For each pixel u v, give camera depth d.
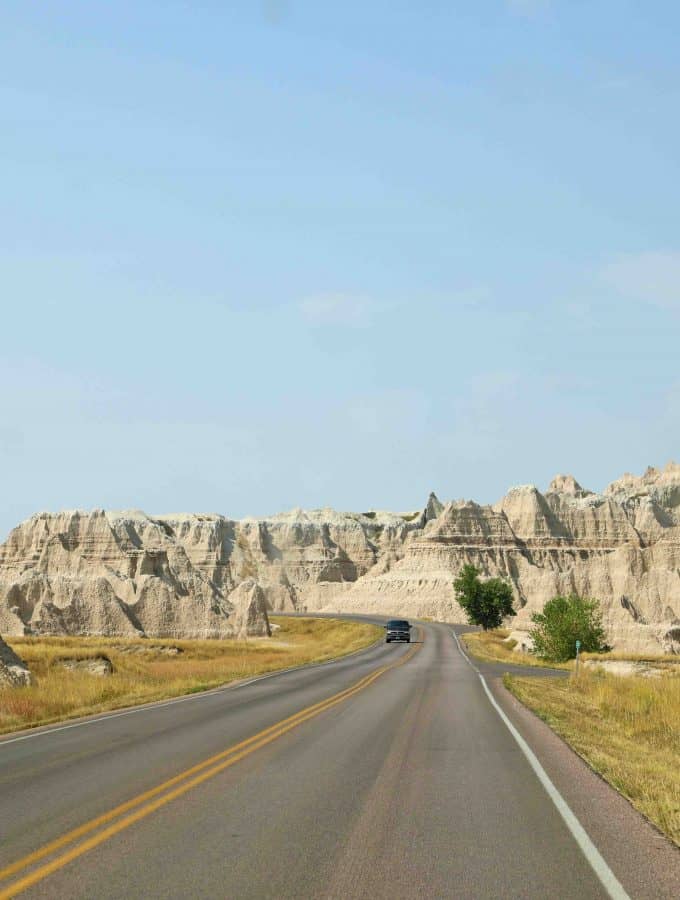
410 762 16.86
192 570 155.12
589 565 125.62
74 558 153.25
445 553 176.62
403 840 10.95
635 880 9.38
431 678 42.00
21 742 20.16
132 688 36.22
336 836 11.11
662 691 32.66
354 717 24.70
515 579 177.75
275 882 9.20
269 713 25.84
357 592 168.38
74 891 8.85
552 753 18.28
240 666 53.62
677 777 16.36
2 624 100.94
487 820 12.04
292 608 191.00
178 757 17.31
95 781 14.73
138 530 194.50
